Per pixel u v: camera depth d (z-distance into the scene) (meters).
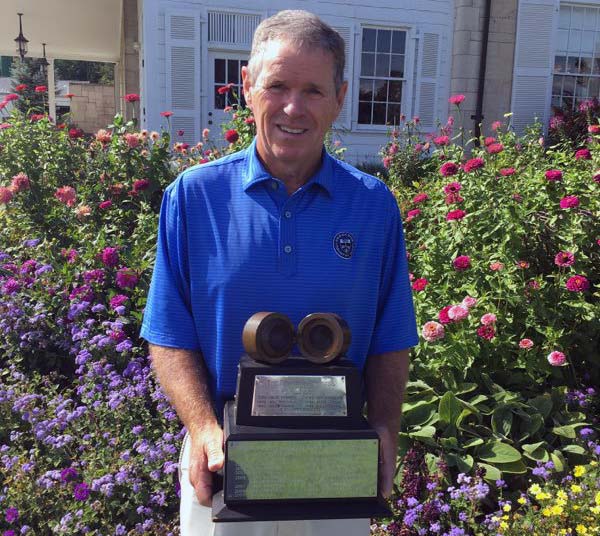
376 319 1.59
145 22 9.79
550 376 3.21
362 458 1.25
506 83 11.20
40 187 4.53
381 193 1.52
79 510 2.21
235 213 1.43
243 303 1.42
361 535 1.49
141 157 4.76
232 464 1.21
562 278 3.20
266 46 1.36
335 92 1.39
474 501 2.22
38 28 15.29
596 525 2.08
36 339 3.23
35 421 2.63
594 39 11.59
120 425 2.63
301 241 1.42
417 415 2.67
